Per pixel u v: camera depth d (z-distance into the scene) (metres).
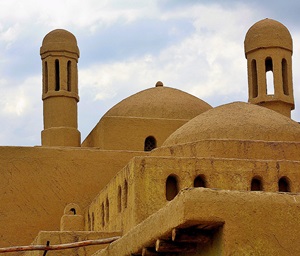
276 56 27.02
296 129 20.70
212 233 11.03
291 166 18.48
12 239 24.84
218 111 21.55
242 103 21.94
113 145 27.05
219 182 18.20
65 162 25.75
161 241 11.58
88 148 26.69
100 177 25.81
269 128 20.34
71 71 29.03
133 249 12.77
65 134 28.30
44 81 29.05
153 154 20.45
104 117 27.27
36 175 25.50
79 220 23.16
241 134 20.22
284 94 27.03
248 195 10.74
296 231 10.77
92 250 19.70
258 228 10.66
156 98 28.72
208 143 19.64
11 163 25.42
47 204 25.34
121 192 19.67
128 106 28.55
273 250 10.64
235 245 10.55
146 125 27.41
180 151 20.03
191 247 11.62
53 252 19.53
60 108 28.52
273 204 10.78
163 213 11.35
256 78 27.30
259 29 27.28
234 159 18.42
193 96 29.81
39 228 25.14
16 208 25.14
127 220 18.66
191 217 10.46
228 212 10.60
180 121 27.66
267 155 19.53
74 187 25.58
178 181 18.16
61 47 28.89
